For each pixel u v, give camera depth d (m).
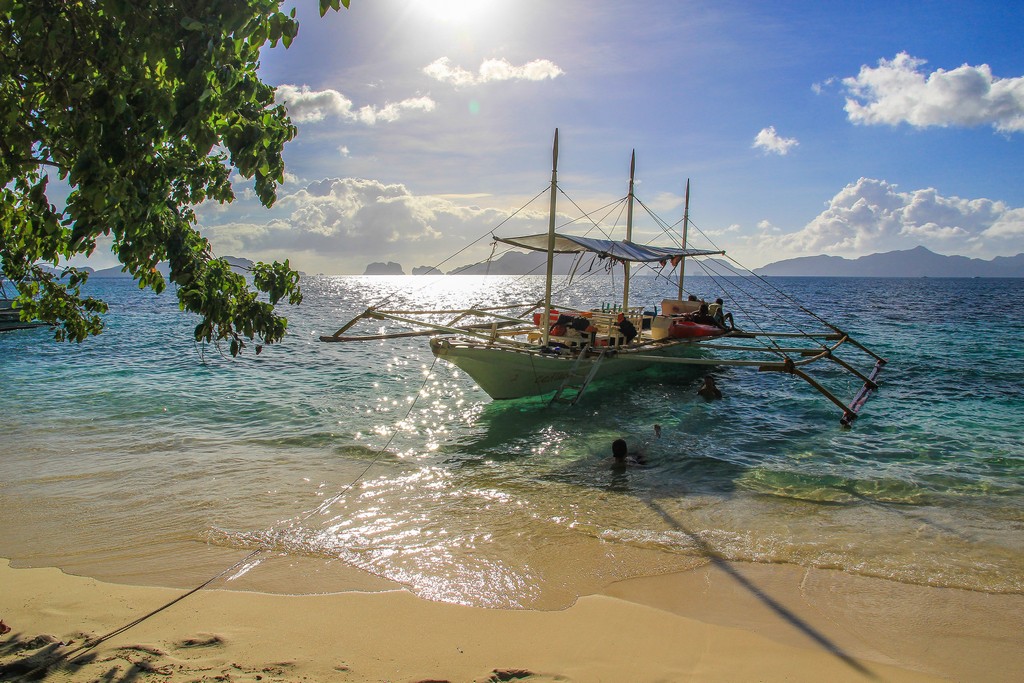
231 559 7.56
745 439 13.87
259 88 4.09
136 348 28.58
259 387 19.55
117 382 19.98
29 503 9.34
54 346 29.06
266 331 5.19
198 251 5.29
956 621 6.32
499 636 5.90
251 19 3.54
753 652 5.73
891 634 6.07
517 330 21.53
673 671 5.38
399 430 14.44
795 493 10.22
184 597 6.57
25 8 3.60
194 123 3.39
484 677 5.17
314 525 8.66
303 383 20.45
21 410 15.78
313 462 11.75
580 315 21.20
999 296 89.12
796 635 6.04
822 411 16.88
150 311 53.88
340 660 5.38
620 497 9.98
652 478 10.99
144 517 8.85
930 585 7.07
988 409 17.11
